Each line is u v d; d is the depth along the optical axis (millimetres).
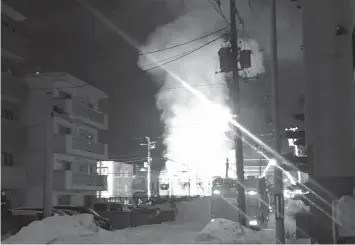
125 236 18797
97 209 33219
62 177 39000
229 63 22453
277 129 13883
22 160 40562
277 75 14117
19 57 40719
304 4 19562
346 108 18484
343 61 18734
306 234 18703
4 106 39781
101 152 47500
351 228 14953
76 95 45688
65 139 40000
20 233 16188
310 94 18969
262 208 26438
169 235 21172
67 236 16625
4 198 23219
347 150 18234
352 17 17125
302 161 21594
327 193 18141
